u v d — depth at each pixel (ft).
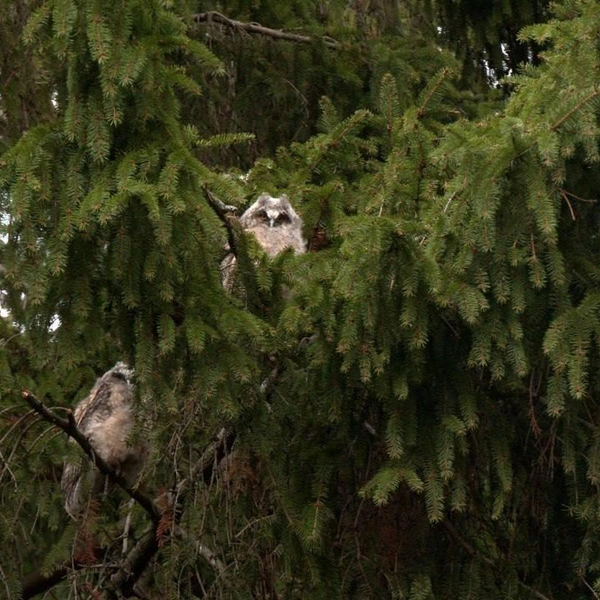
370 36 62.03
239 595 38.24
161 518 38.83
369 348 36.47
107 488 43.52
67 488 44.73
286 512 38.47
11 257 35.14
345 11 63.82
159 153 36.24
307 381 39.60
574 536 42.19
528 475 42.11
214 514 38.81
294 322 37.09
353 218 38.27
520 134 36.52
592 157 36.78
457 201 36.70
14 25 55.98
